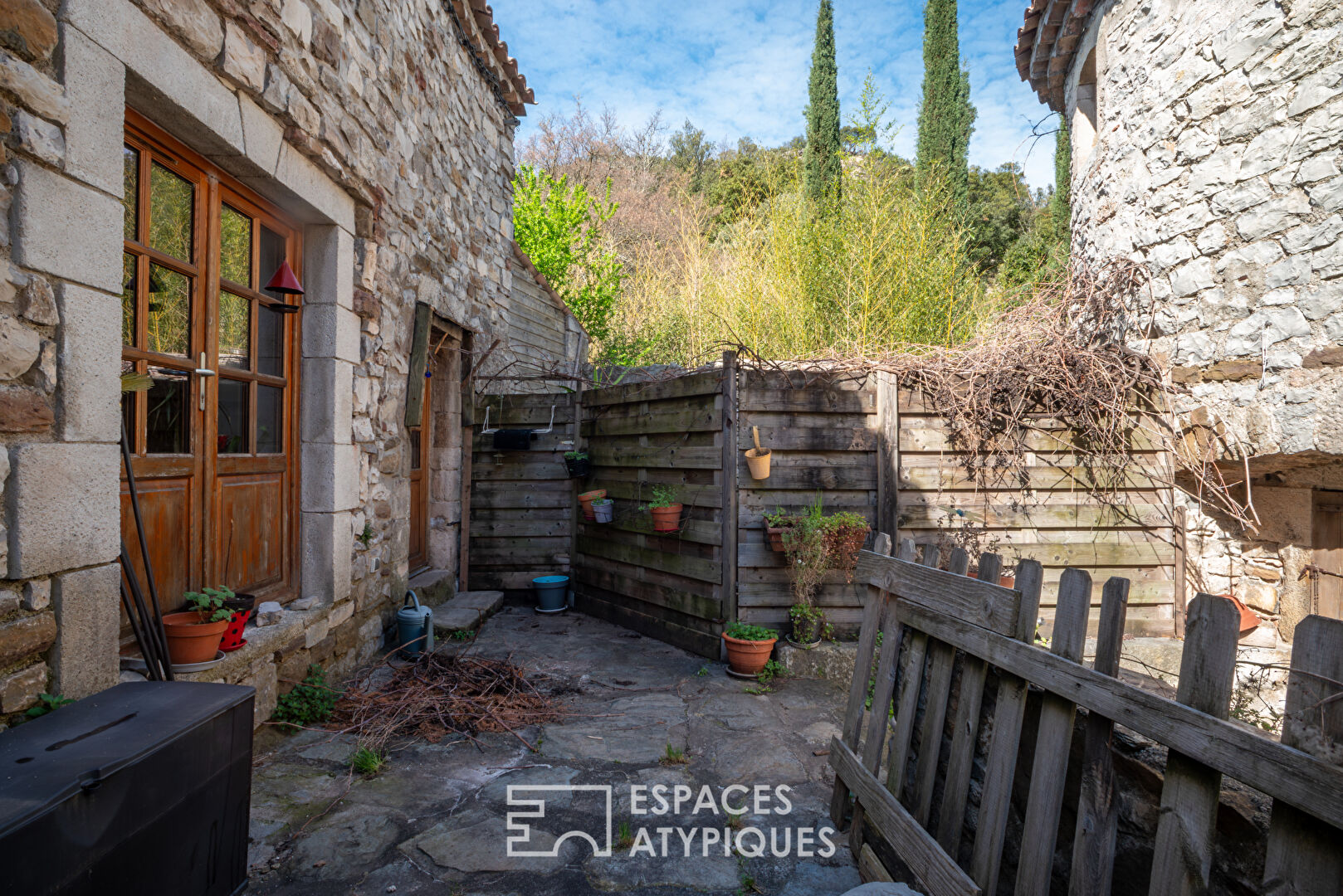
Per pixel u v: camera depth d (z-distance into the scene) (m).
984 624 1.79
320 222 3.66
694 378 4.73
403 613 4.34
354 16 3.77
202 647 2.61
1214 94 4.11
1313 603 3.95
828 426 4.53
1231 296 4.05
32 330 1.92
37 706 1.91
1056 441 4.55
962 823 1.79
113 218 2.18
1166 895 1.21
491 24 5.82
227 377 3.11
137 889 1.48
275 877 2.14
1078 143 5.72
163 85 2.37
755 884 2.16
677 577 4.91
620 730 3.36
